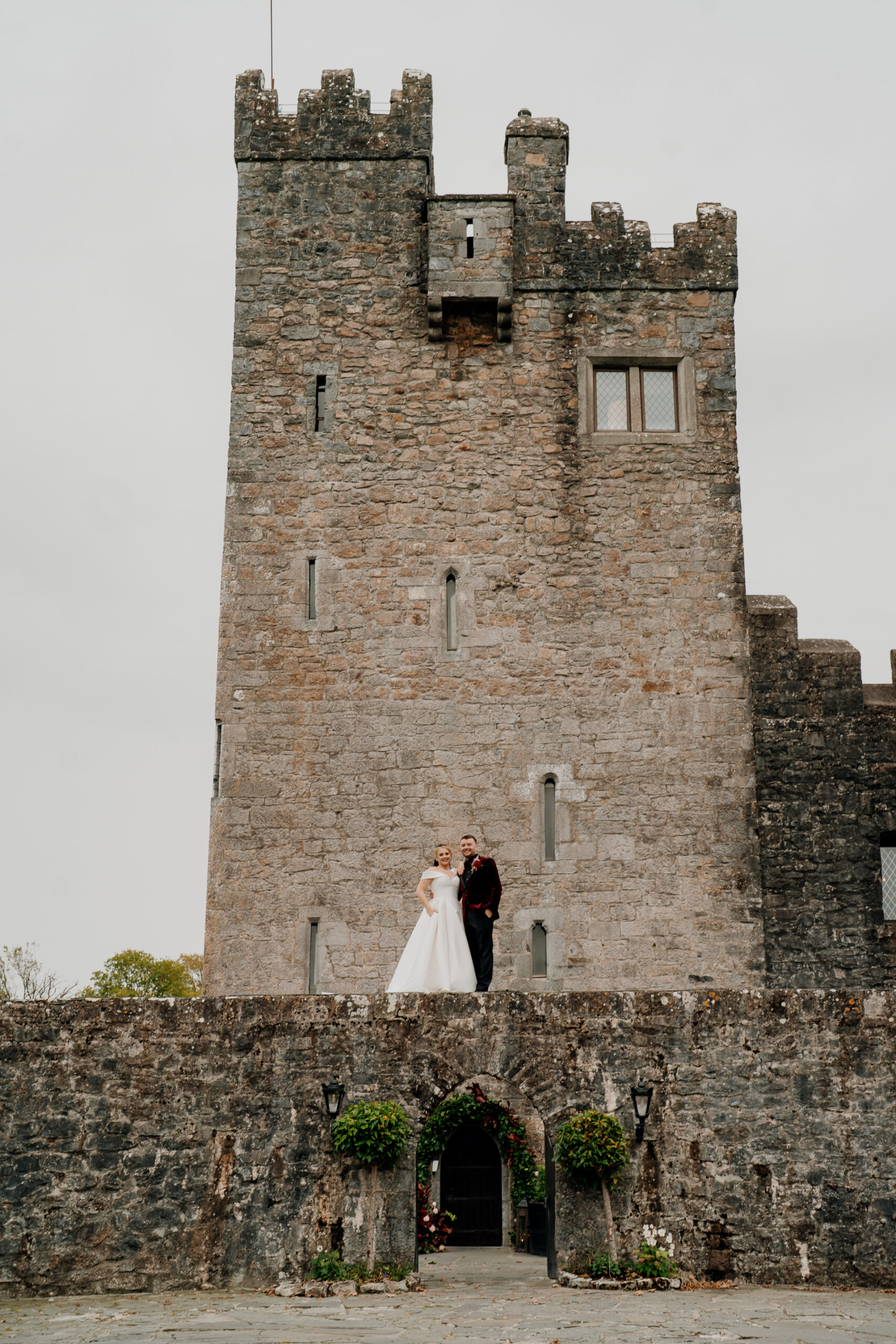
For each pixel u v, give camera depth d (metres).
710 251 20.53
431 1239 17.64
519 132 20.89
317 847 18.45
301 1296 12.02
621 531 19.56
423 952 14.27
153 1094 12.94
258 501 19.59
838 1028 13.14
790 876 18.67
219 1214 12.67
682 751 18.83
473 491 19.64
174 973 39.66
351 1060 13.07
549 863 18.41
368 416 19.89
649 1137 12.89
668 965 18.11
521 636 19.17
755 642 19.39
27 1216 12.61
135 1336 10.10
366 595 19.30
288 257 20.39
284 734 18.86
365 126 20.81
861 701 19.20
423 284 20.33
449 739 18.81
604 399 20.14
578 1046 13.12
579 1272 12.56
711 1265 12.59
